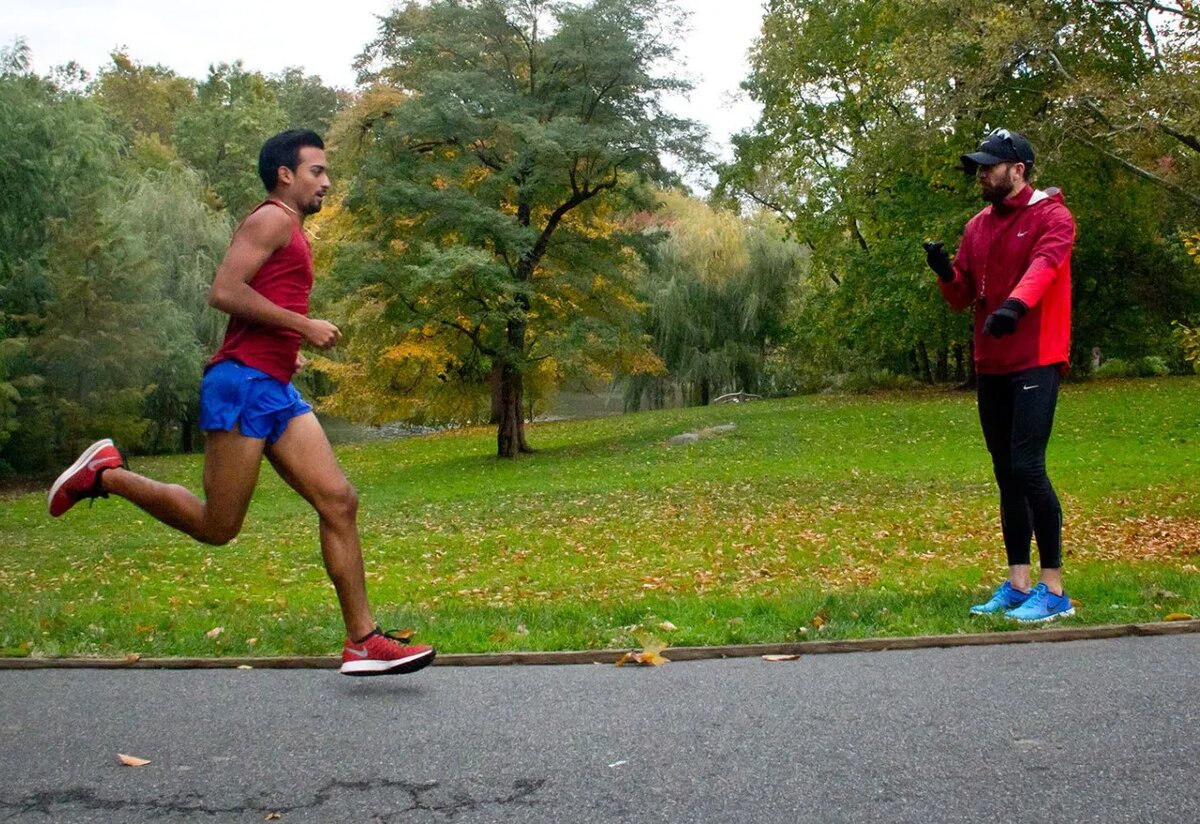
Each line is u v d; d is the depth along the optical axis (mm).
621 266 29438
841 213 35625
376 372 33094
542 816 2762
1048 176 26406
